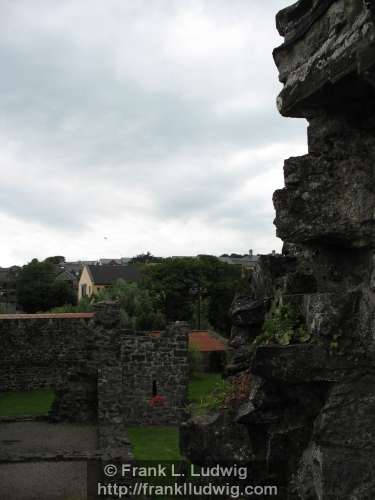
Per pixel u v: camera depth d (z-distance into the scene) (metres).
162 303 45.81
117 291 36.69
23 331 26.14
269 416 4.41
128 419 18.59
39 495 11.00
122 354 18.80
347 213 4.00
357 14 3.49
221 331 46.88
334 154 4.13
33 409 21.38
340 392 3.87
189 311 45.88
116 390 18.36
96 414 18.91
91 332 19.12
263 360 4.13
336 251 4.29
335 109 4.13
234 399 4.91
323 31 3.89
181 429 5.09
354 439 3.73
